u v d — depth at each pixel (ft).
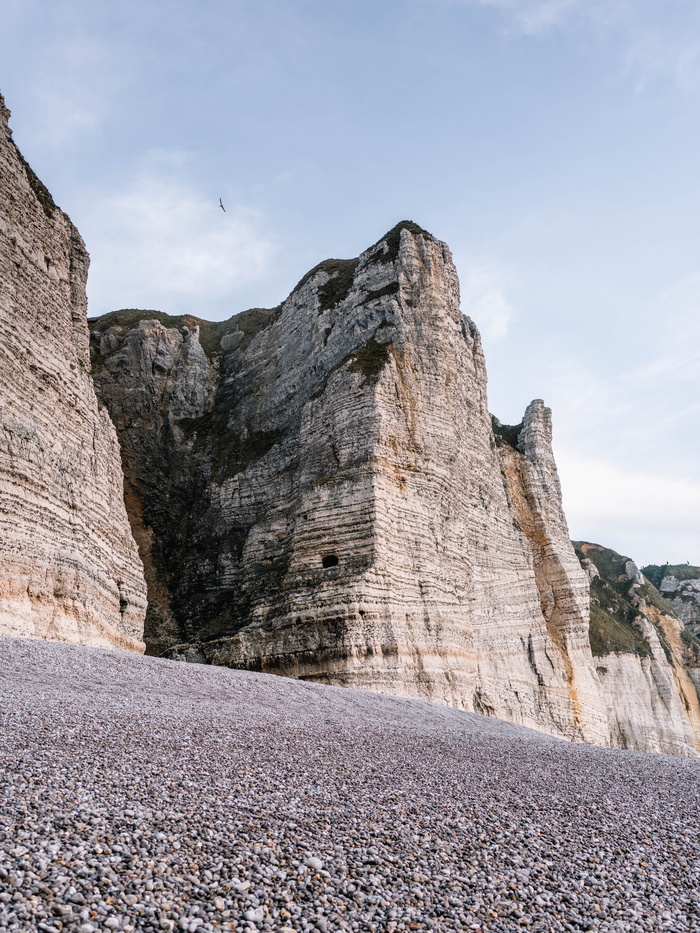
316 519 160.15
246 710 77.87
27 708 60.44
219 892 34.30
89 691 72.64
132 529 213.05
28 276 134.51
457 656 157.48
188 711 71.26
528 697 187.21
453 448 179.22
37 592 115.44
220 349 257.34
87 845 36.09
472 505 190.19
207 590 192.54
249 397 224.74
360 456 162.71
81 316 156.46
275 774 53.62
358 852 40.86
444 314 192.65
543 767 70.13
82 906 31.12
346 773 57.00
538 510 232.73
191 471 221.87
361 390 171.12
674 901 39.81
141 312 256.73
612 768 73.67
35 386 128.88
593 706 212.64
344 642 141.49
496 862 42.06
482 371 216.33
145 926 30.81
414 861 40.73
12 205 135.23
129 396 231.09
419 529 161.48
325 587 148.97
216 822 41.93
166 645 183.93
